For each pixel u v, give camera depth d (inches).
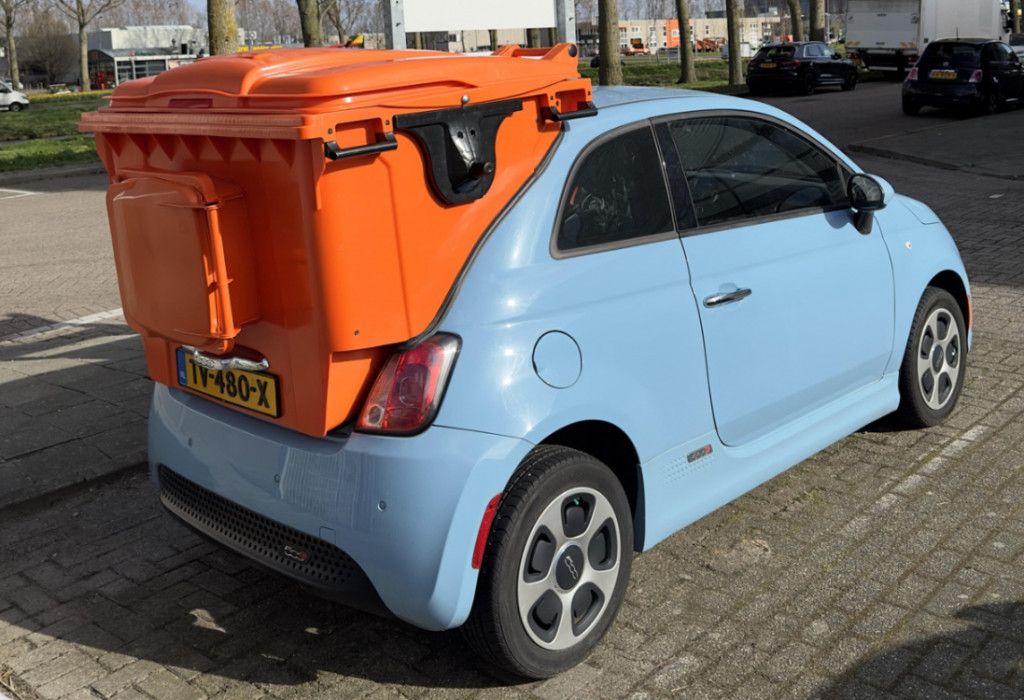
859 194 159.5
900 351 174.4
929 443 182.4
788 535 152.3
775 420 148.8
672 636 128.0
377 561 107.9
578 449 128.0
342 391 110.0
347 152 100.2
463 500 106.0
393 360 110.4
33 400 226.1
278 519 116.3
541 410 112.0
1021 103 879.7
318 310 105.7
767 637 126.6
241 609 141.2
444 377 108.8
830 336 155.5
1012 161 530.6
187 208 107.3
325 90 100.3
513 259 115.3
